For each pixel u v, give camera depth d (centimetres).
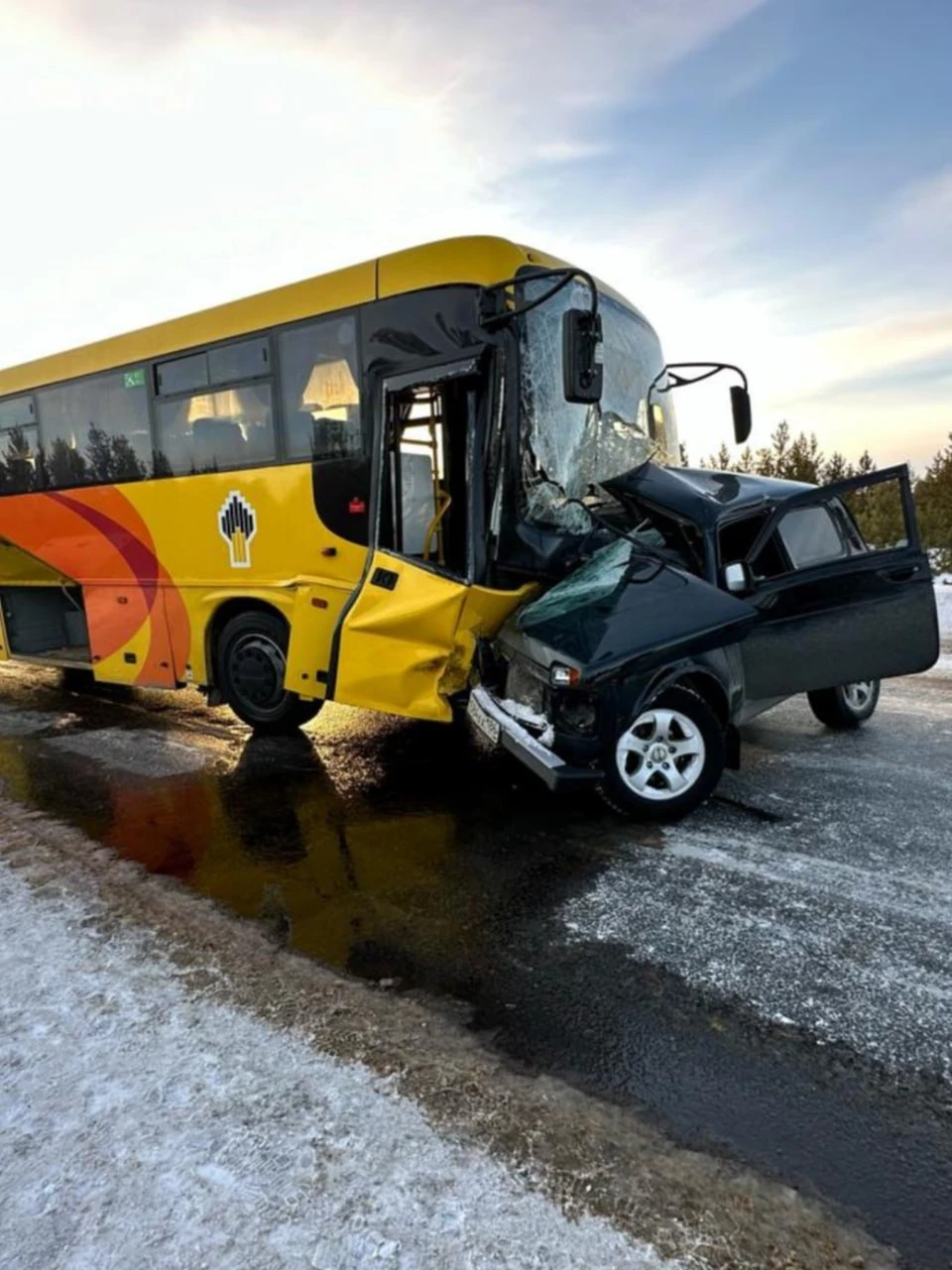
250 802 465
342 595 509
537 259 472
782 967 283
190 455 584
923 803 436
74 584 734
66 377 652
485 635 457
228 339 548
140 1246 175
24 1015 258
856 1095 221
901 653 469
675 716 419
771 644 448
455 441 482
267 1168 196
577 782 384
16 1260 172
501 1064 234
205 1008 261
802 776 483
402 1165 196
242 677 600
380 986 274
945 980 273
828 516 502
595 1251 173
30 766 545
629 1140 204
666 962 288
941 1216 182
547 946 300
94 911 331
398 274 470
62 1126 210
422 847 395
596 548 497
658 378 619
